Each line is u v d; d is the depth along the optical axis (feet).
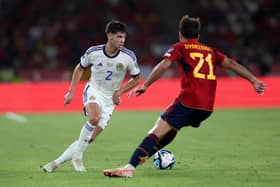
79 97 205.98
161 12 311.06
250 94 212.43
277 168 90.84
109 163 98.22
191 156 104.53
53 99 205.36
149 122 165.78
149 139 80.28
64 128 154.10
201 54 80.33
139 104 205.98
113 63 89.04
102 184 77.30
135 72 90.02
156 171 88.02
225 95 211.41
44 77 258.98
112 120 170.91
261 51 292.20
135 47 290.35
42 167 92.43
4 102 202.28
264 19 311.06
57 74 259.80
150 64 281.95
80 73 90.53
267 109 199.82
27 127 156.76
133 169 81.41
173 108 80.18
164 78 250.57
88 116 88.02
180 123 79.87
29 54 282.56
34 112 199.62
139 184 77.10
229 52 289.33
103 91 90.89
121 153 110.22
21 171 89.81
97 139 130.93
